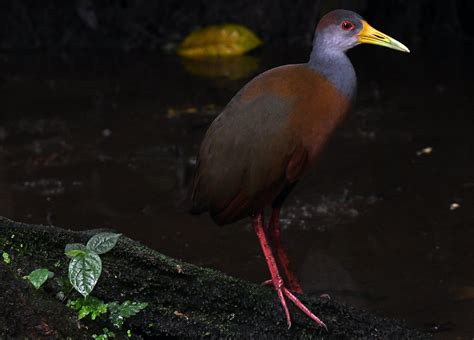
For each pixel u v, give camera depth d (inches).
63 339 242.1
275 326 283.1
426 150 529.7
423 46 819.4
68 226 427.5
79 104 666.8
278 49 834.2
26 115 638.5
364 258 384.5
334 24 309.9
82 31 882.8
